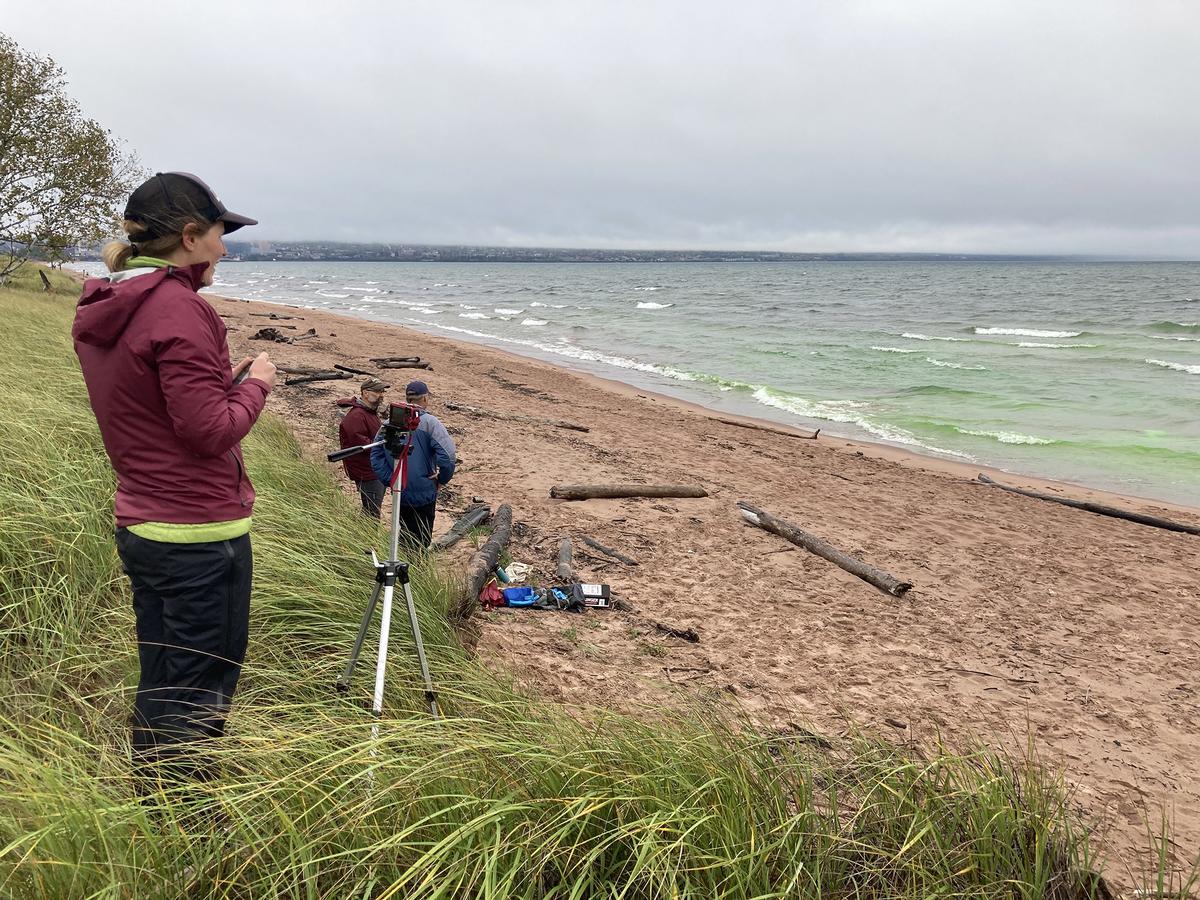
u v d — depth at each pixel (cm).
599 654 529
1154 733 503
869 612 683
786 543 868
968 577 817
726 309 6362
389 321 4891
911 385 2506
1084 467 1540
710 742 312
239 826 204
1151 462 1577
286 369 1911
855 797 311
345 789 233
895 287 10788
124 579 400
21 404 662
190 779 221
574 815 229
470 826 205
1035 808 289
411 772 237
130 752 235
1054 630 680
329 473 834
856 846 273
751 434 1691
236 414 215
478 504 874
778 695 502
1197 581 864
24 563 385
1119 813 404
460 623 524
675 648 561
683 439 1540
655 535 853
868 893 258
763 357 3222
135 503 215
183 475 216
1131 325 4869
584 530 839
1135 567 905
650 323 4928
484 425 1435
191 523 218
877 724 476
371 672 355
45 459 521
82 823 198
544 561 721
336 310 5859
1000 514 1125
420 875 213
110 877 185
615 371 2809
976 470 1489
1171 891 302
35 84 2527
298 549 485
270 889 199
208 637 230
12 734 260
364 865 212
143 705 233
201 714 234
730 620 632
